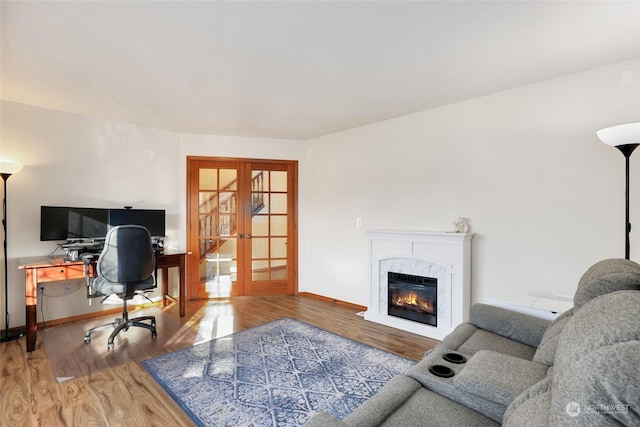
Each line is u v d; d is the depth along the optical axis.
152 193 4.29
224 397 2.18
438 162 3.52
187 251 4.56
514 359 1.44
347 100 3.29
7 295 3.27
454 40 2.16
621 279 1.32
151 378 2.42
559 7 1.80
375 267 3.77
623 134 2.00
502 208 3.08
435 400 1.37
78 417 1.96
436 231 3.47
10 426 1.87
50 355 2.79
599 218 2.61
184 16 1.88
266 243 4.94
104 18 1.90
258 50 2.29
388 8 1.81
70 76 2.70
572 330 0.90
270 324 3.61
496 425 1.22
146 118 3.89
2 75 2.68
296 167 4.95
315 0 1.73
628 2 1.75
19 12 1.83
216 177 4.74
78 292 3.73
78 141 3.72
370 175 4.16
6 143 3.27
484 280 3.18
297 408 2.07
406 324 3.45
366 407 1.28
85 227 3.58
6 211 3.24
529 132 2.92
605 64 2.53
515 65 2.54
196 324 3.60
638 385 0.62
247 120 3.98
